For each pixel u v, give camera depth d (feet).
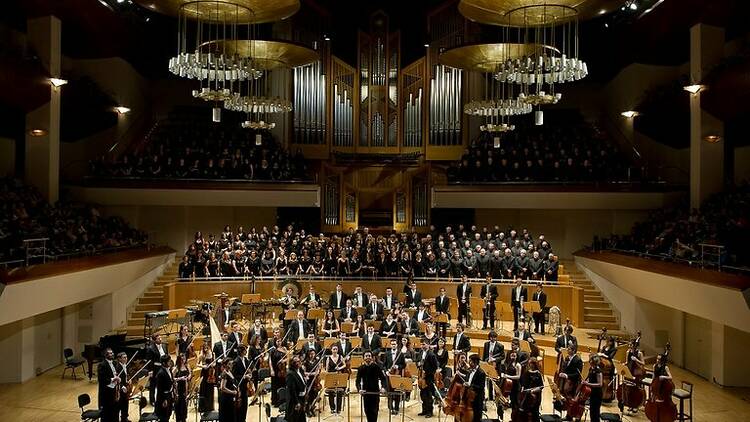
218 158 90.63
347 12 103.96
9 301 50.70
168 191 86.38
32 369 62.80
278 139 99.35
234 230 97.55
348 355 51.39
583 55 102.58
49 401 55.67
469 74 98.78
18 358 61.00
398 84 101.45
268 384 53.83
